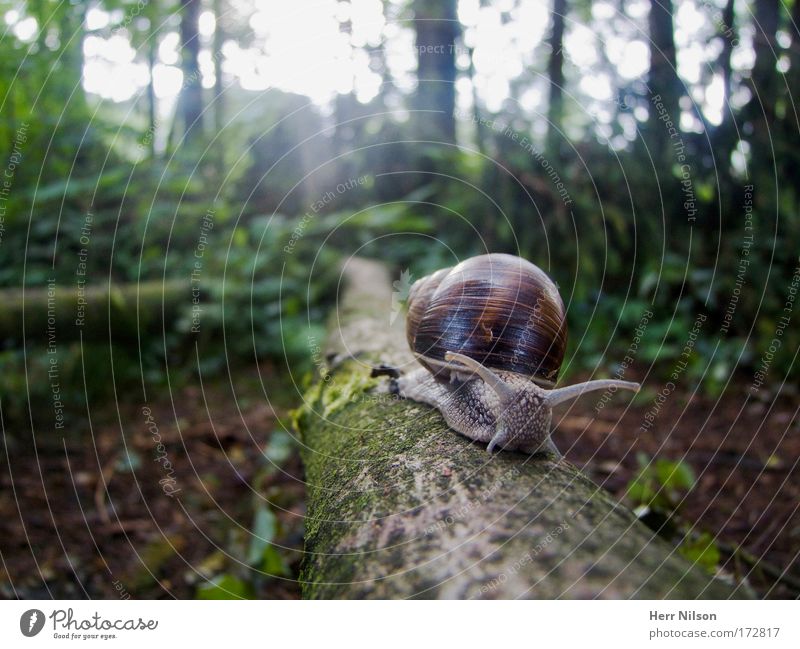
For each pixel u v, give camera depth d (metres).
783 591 2.86
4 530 3.51
